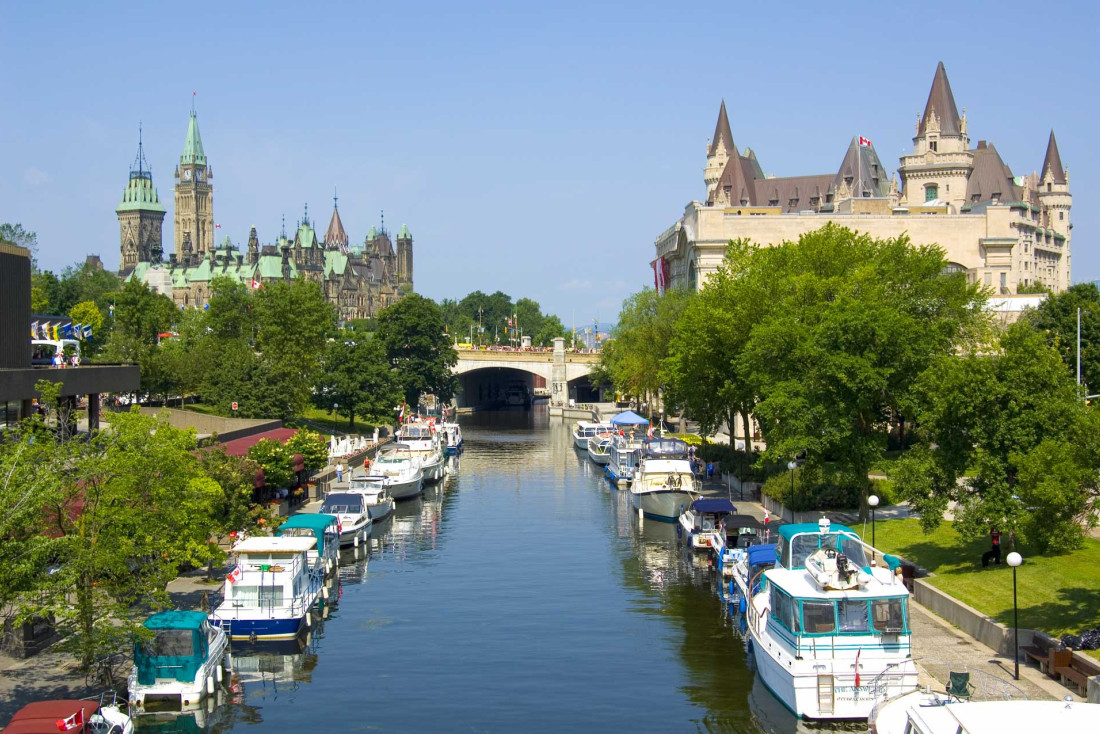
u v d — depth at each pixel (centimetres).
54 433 5275
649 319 15512
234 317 17738
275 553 5578
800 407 7388
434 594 6481
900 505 7881
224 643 4838
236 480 6625
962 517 5388
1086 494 4522
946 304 9338
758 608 4969
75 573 4081
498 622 5816
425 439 12938
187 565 6344
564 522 9131
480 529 8819
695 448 11925
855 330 7256
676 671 4934
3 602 3947
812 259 9756
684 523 8100
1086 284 12031
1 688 4281
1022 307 13750
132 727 3934
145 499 4888
